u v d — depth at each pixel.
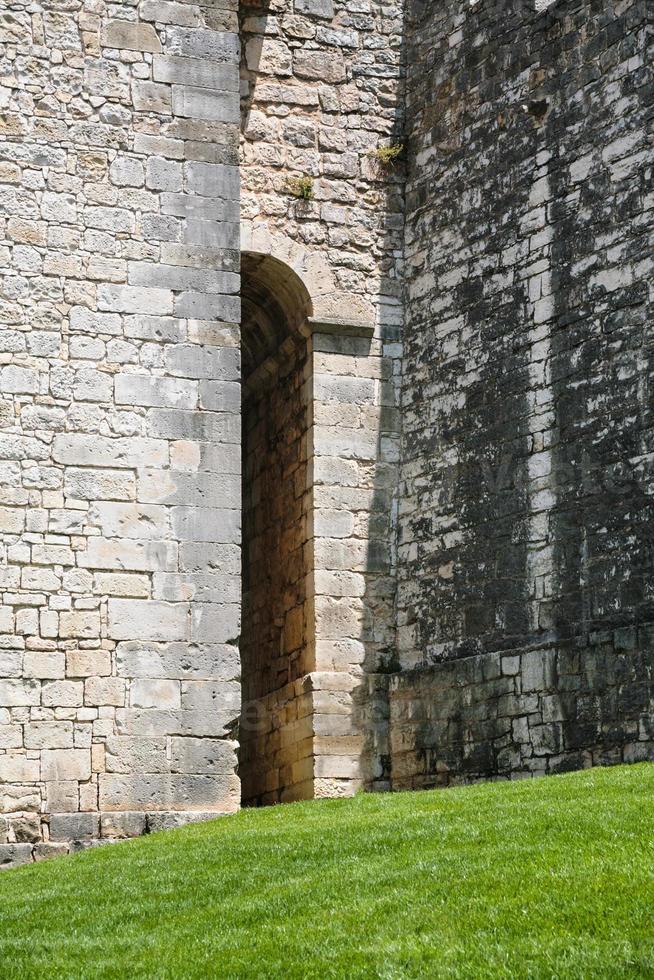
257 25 28.48
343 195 28.42
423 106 28.62
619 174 24.50
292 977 12.70
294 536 28.06
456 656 26.06
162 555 23.06
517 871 14.62
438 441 27.12
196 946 13.94
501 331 26.23
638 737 22.34
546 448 25.03
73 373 23.22
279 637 28.48
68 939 14.88
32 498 22.70
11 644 22.22
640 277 23.84
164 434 23.41
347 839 17.75
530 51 26.45
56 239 23.55
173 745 22.56
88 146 23.94
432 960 12.57
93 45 24.25
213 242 24.17
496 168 26.78
